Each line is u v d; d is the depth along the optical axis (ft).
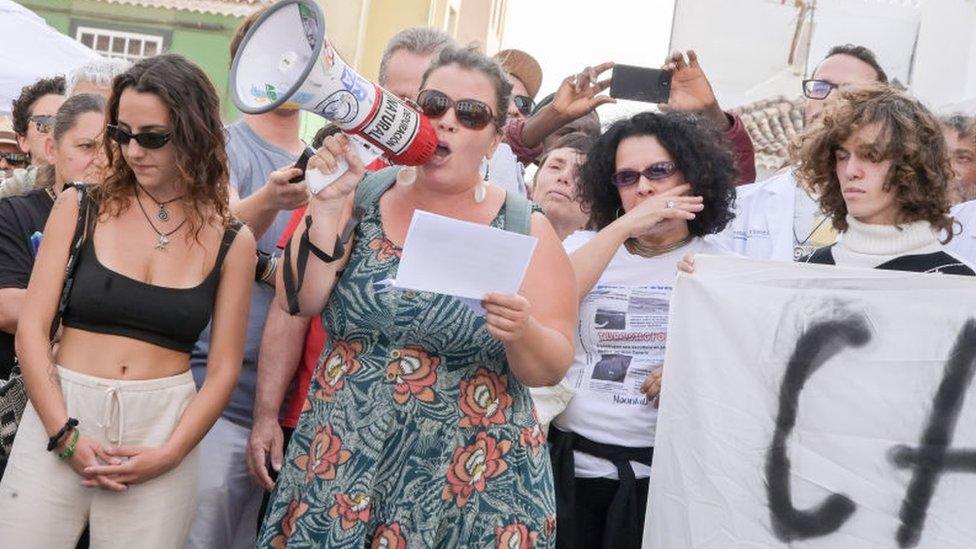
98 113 15.28
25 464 11.59
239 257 12.39
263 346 13.98
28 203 14.84
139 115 11.81
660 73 17.15
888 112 12.70
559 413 13.29
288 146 15.60
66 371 11.73
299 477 11.09
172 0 65.87
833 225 13.61
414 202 11.37
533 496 11.11
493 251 9.73
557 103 17.44
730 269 12.66
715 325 12.57
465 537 10.85
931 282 12.23
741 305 12.53
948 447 12.00
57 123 15.30
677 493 12.39
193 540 13.97
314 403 11.20
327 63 9.83
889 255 12.92
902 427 12.09
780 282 12.54
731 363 12.48
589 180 14.44
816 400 12.27
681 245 13.75
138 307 11.83
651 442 13.08
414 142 10.43
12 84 26.09
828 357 12.31
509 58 20.61
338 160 10.62
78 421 11.57
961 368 12.05
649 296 13.44
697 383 12.50
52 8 66.39
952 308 12.14
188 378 12.19
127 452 11.64
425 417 10.88
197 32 66.03
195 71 12.19
